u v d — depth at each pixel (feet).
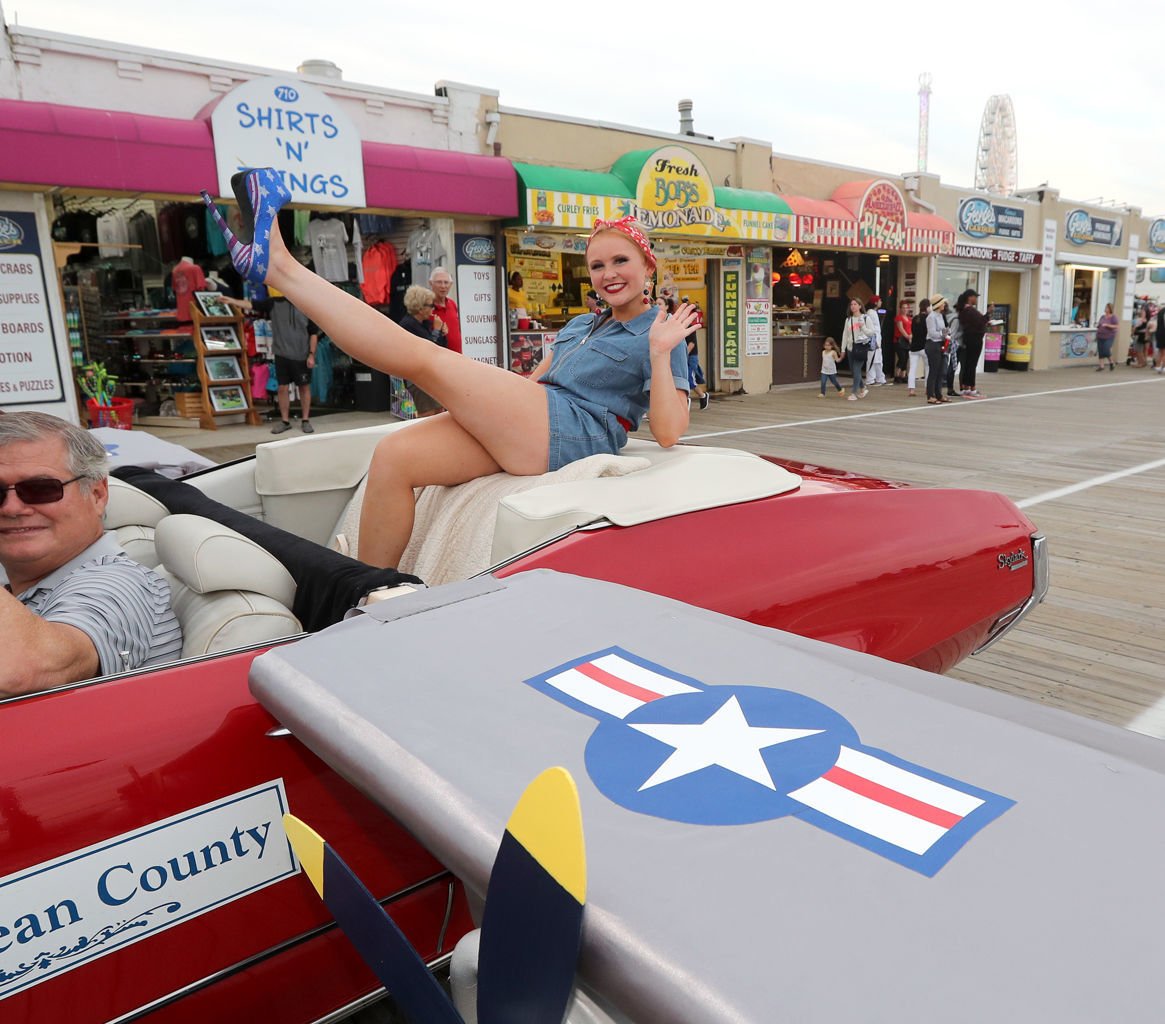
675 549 5.82
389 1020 5.96
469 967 2.59
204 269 36.63
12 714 3.97
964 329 49.29
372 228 35.88
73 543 5.31
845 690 2.87
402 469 7.02
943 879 1.99
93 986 4.05
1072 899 1.90
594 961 1.97
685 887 2.04
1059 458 27.45
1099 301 80.84
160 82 27.32
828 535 6.63
